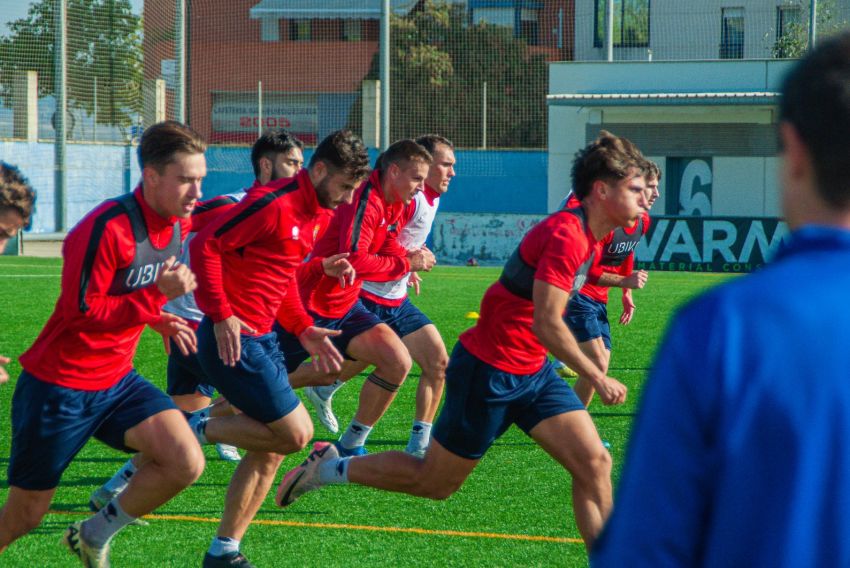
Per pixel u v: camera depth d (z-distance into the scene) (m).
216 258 7.71
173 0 48.91
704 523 2.45
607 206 7.14
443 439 7.60
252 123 59.81
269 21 60.09
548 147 49.66
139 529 8.95
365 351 10.86
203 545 8.53
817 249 2.45
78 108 47.94
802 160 2.50
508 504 9.82
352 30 59.19
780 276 2.43
